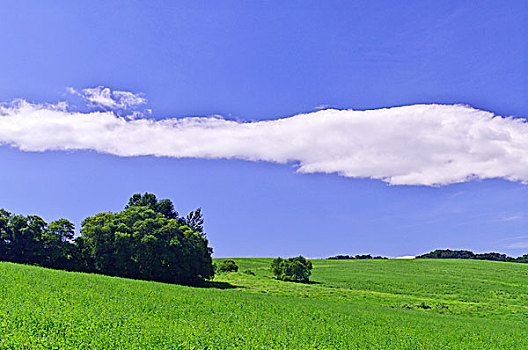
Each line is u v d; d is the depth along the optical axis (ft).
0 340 50.21
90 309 80.38
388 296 240.32
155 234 242.37
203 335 68.95
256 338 73.97
